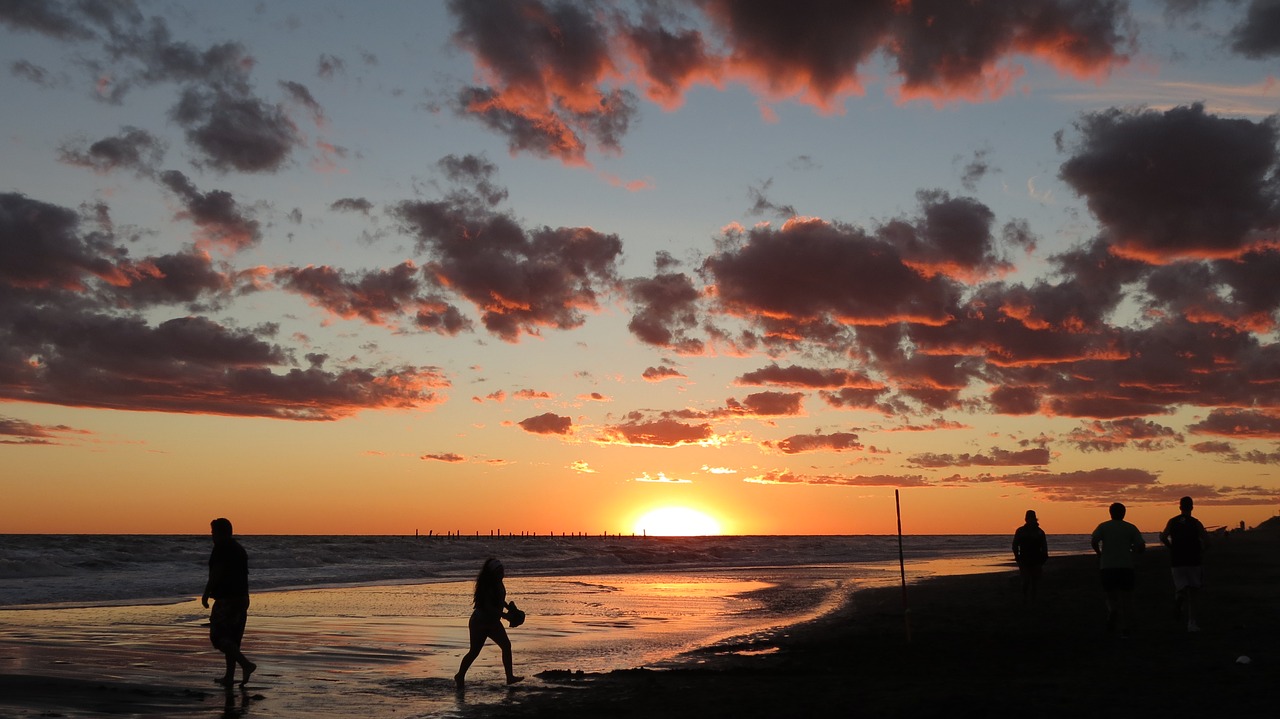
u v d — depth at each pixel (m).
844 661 12.90
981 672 11.33
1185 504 14.96
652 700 10.09
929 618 18.95
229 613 11.73
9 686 11.04
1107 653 12.48
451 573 43.38
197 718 9.33
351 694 10.92
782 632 17.38
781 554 84.75
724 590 32.69
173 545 62.66
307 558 53.12
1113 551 14.51
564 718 9.17
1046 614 18.83
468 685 11.64
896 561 65.94
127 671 12.68
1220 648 12.59
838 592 30.77
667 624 20.31
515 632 18.48
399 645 16.27
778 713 9.01
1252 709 8.32
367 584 35.00
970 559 68.31
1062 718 8.16
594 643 16.75
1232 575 30.34
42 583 32.09
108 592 28.16
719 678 11.69
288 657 14.48
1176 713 8.21
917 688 10.24
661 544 135.88
